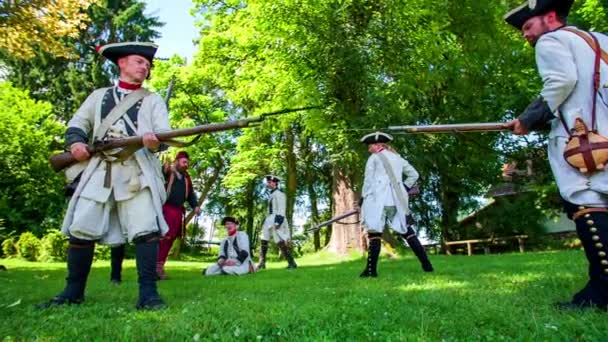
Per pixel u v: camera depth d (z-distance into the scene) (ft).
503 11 58.08
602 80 9.68
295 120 56.49
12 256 52.34
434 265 25.72
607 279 9.29
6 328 8.37
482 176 65.21
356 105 47.34
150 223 11.66
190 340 7.41
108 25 98.02
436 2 48.62
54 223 61.41
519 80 56.08
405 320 8.70
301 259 53.16
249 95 54.90
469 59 54.08
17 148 61.36
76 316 9.80
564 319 8.36
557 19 10.66
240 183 79.05
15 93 68.54
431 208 69.92
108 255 52.60
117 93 12.76
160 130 12.05
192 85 73.56
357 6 45.83
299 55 46.55
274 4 45.93
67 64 95.96
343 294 13.23
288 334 7.76
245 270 27.45
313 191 94.73
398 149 47.19
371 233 20.83
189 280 21.21
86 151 11.90
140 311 10.62
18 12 29.32
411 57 46.32
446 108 55.21
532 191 64.08
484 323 8.32
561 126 10.18
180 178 24.68
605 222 9.39
